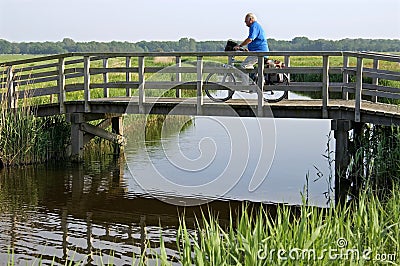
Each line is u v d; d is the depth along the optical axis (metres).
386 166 9.60
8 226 8.58
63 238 8.09
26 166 12.76
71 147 13.12
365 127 11.42
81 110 12.97
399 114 10.00
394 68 28.41
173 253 7.46
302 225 5.24
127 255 7.45
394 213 6.30
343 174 10.51
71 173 12.05
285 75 11.91
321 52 10.82
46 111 13.23
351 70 11.66
